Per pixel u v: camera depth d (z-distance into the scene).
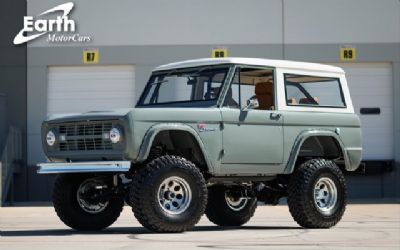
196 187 9.97
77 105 22.62
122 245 8.57
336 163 11.89
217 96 10.59
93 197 10.78
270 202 11.73
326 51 22.62
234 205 11.98
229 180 10.91
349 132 11.67
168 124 9.94
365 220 13.34
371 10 22.72
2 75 22.62
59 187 10.78
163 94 11.29
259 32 22.53
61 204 10.77
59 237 9.65
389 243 9.04
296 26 22.59
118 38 22.56
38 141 22.56
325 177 11.23
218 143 10.35
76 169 9.95
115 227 11.84
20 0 22.73
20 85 22.62
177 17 22.55
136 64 22.50
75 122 10.23
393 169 22.56
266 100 10.99
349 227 11.56
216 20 22.50
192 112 10.17
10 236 9.95
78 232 10.70
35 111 22.61
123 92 22.58
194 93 10.94
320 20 22.62
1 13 22.70
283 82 11.15
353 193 22.61
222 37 22.48
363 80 22.73
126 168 9.71
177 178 9.87
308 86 11.44
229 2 22.55
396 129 22.61
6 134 22.36
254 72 10.93
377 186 22.62
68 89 22.66
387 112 22.72
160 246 8.45
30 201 22.36
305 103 11.34
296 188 11.08
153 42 22.53
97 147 10.09
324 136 11.49
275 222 13.15
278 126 10.92
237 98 10.70
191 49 22.48
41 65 22.62
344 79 11.84
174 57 22.50
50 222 13.35
